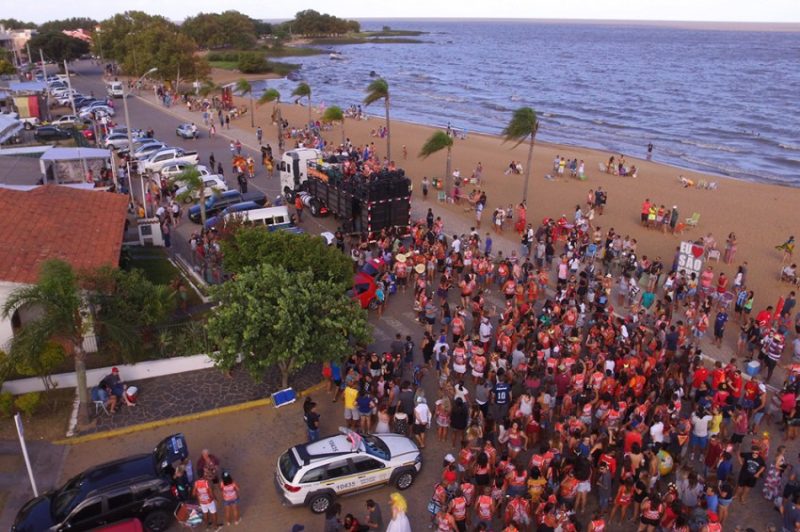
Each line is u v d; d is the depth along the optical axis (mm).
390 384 16906
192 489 13898
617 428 15516
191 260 27094
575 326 21000
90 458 15414
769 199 41344
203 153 52125
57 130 53781
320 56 191750
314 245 20953
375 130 67125
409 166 50188
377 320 22984
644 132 71062
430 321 21953
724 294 23922
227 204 34344
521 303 22203
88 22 190875
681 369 18234
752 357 20578
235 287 17609
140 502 13000
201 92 79812
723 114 84375
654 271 25281
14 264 18703
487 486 14000
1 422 16562
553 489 13578
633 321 20516
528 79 131000
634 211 38156
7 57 103688
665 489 14500
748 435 16672
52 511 12680
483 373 18250
